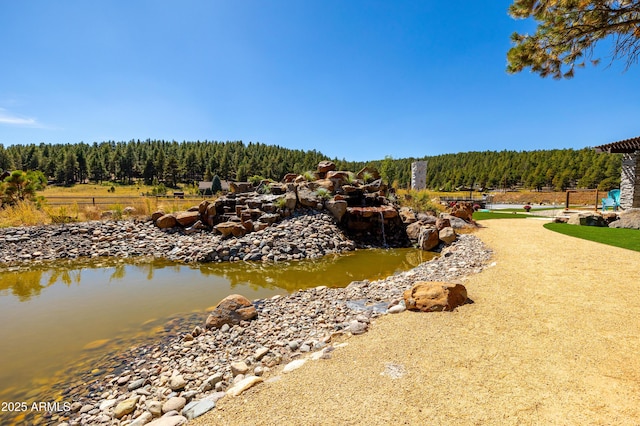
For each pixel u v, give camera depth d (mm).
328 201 12055
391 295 5207
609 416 2139
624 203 16391
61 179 74688
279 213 11758
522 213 20062
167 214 12305
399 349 3164
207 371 3303
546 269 5992
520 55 4551
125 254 9734
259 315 4816
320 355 3186
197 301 5934
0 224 11633
